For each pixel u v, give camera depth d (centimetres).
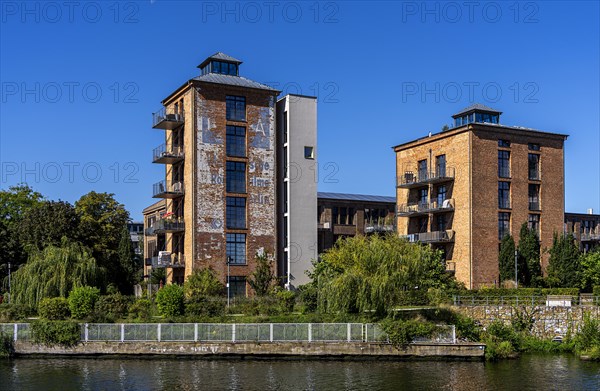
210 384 3058
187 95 5581
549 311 4366
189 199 5459
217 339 3666
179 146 5731
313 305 4266
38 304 4244
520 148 6088
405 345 3675
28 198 7219
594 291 5038
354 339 3669
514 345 4134
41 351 3681
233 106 5638
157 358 3650
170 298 4056
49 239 5506
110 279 5778
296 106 5891
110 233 6869
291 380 3141
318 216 7350
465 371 3403
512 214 5984
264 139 5725
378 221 7631
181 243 5647
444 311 4084
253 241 5600
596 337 4028
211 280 5100
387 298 3875
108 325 3688
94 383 3067
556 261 5797
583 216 8200
